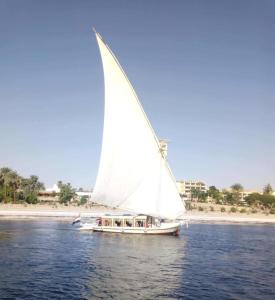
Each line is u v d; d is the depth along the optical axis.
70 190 156.62
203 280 33.06
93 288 29.45
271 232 91.12
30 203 143.12
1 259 40.12
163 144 60.00
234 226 111.38
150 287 30.16
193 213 154.62
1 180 142.38
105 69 59.38
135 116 59.84
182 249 50.69
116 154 60.41
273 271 38.03
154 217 62.69
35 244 51.62
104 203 60.50
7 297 26.69
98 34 58.06
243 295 28.77
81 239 57.47
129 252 46.34
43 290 28.59
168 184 60.03
